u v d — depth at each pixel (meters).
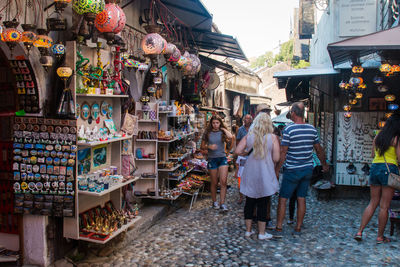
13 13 3.42
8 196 4.07
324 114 9.69
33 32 3.38
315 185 7.76
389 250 4.62
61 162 3.76
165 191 6.35
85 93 3.97
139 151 6.16
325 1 9.64
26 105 3.75
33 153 3.79
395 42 4.48
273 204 7.21
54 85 3.87
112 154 4.89
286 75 7.58
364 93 7.58
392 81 7.37
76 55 3.91
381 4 7.77
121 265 4.18
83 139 3.87
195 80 8.87
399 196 6.32
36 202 3.81
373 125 7.55
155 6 5.84
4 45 3.49
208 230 5.52
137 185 6.25
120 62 4.74
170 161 6.79
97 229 4.10
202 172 8.45
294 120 5.38
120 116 4.84
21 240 3.92
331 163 8.35
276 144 5.00
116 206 4.86
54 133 3.74
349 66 7.09
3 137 4.04
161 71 6.77
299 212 5.40
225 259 4.41
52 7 3.83
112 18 3.61
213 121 6.64
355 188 7.81
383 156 4.77
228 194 8.12
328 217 6.23
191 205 6.73
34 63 3.60
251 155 5.05
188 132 8.21
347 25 8.17
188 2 5.87
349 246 4.80
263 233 5.12
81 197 4.29
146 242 4.97
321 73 7.40
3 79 4.00
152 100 6.46
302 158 5.23
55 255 4.04
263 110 5.42
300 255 4.52
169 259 4.38
